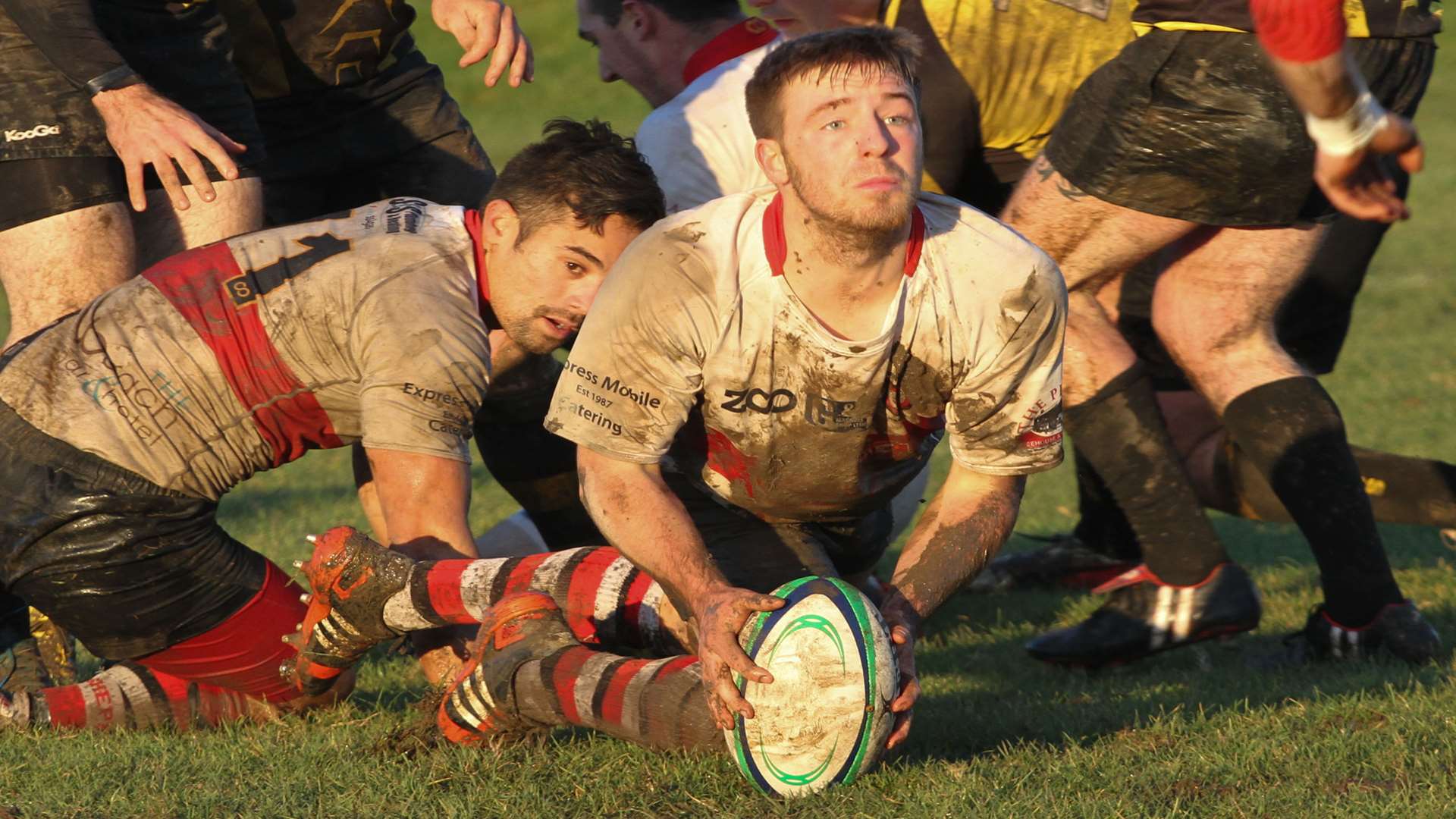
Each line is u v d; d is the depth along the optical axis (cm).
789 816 1008
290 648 1301
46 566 1231
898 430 1105
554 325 1277
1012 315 1025
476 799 1058
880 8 1788
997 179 1847
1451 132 8231
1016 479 1109
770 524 1234
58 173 1397
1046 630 1847
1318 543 1538
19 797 1092
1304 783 1077
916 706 1388
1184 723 1241
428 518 1212
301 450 1302
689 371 1032
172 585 1251
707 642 990
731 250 1006
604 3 1669
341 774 1123
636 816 1033
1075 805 1019
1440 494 1758
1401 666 1494
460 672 1165
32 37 1338
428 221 1277
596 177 1224
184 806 1067
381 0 1808
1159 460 1535
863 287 1006
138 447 1235
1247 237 1505
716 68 1570
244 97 1598
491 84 1680
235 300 1241
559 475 1669
